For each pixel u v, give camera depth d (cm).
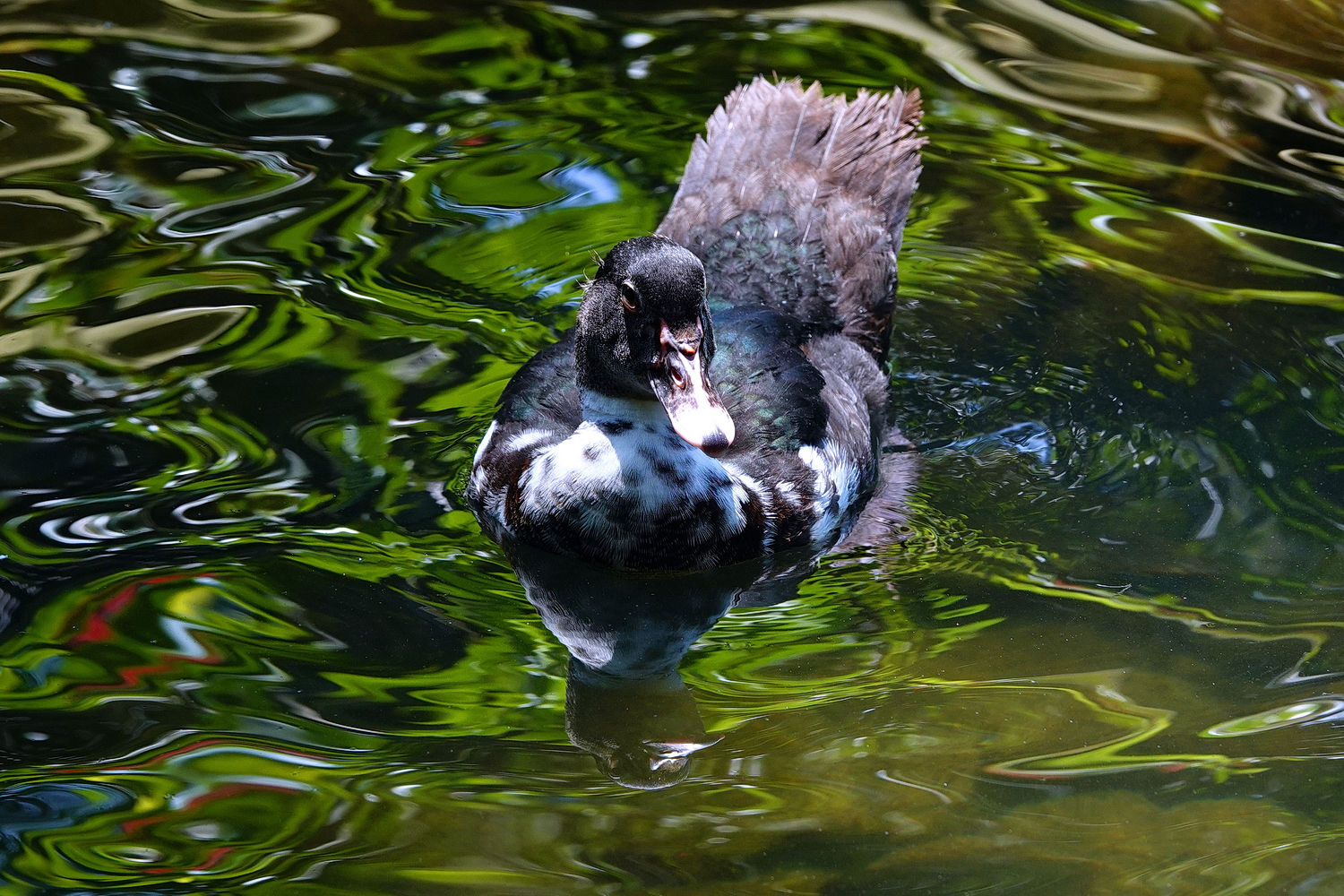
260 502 896
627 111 1293
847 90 1298
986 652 793
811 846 646
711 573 898
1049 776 691
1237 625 809
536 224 1167
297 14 1396
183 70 1308
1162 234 1170
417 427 974
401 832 652
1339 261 1137
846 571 888
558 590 873
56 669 750
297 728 720
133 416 957
